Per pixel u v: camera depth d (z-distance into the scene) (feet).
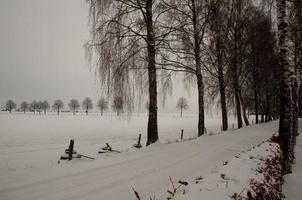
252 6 62.28
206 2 45.62
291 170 26.58
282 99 27.45
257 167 16.74
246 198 11.63
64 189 17.20
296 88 35.68
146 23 37.11
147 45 37.52
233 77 69.26
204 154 29.53
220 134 50.55
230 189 12.20
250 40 66.64
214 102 72.90
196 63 47.93
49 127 115.14
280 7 27.22
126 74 35.01
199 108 49.11
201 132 48.34
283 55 27.17
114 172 21.44
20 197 15.71
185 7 46.88
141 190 17.20
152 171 21.94
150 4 37.29
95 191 16.90
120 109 35.47
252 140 41.09
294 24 44.52
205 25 46.34
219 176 14.19
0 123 132.77
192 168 23.17
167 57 43.93
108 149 44.55
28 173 20.97
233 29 63.21
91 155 41.70
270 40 65.77
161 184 18.49
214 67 58.95
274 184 16.63
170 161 25.77
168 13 44.06
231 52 63.52
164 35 37.60
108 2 34.27
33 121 159.53
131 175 20.65
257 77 83.56
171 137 79.41
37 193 16.40
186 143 37.40
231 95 81.20
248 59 73.87
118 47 34.22
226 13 55.72
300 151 38.50
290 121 26.96
